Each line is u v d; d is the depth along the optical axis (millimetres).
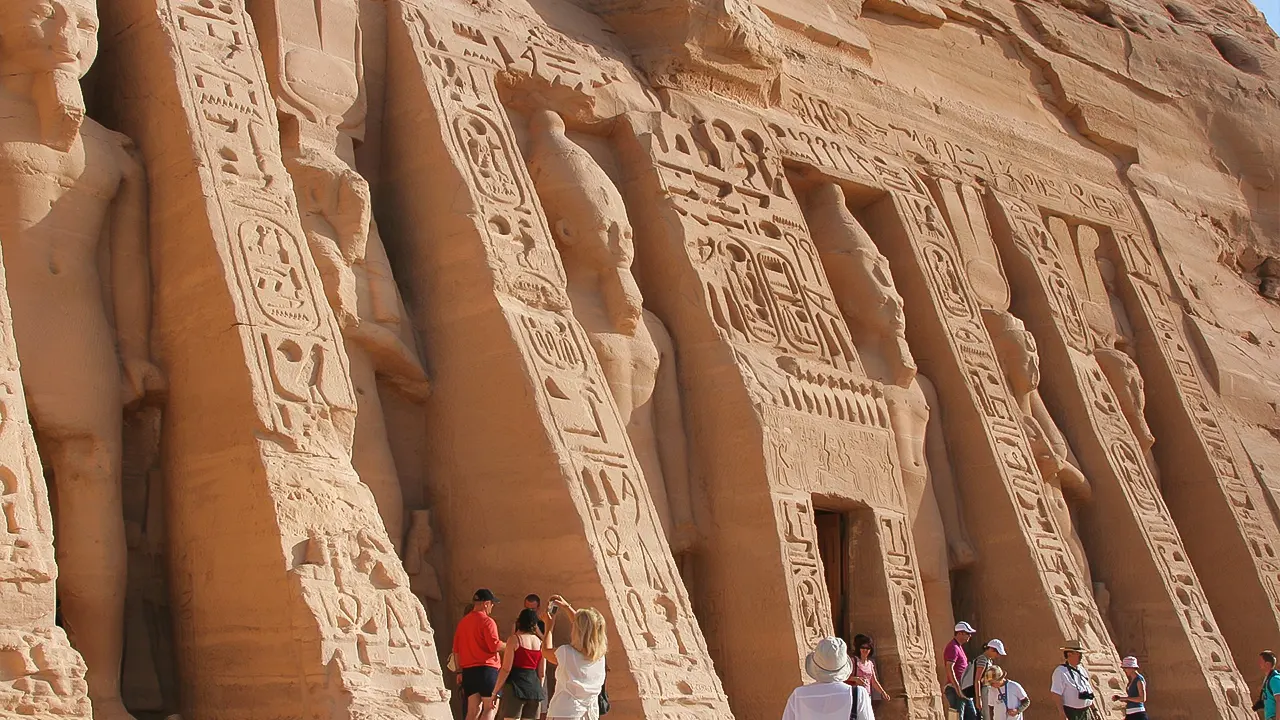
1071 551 13602
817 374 11719
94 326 8477
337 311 9375
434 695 8102
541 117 11258
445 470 9797
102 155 8758
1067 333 14891
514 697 8234
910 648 11594
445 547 9703
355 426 9336
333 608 7961
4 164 8336
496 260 9977
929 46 15844
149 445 8734
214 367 8453
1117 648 13891
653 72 12336
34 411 8109
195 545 8367
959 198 14812
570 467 9461
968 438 13281
